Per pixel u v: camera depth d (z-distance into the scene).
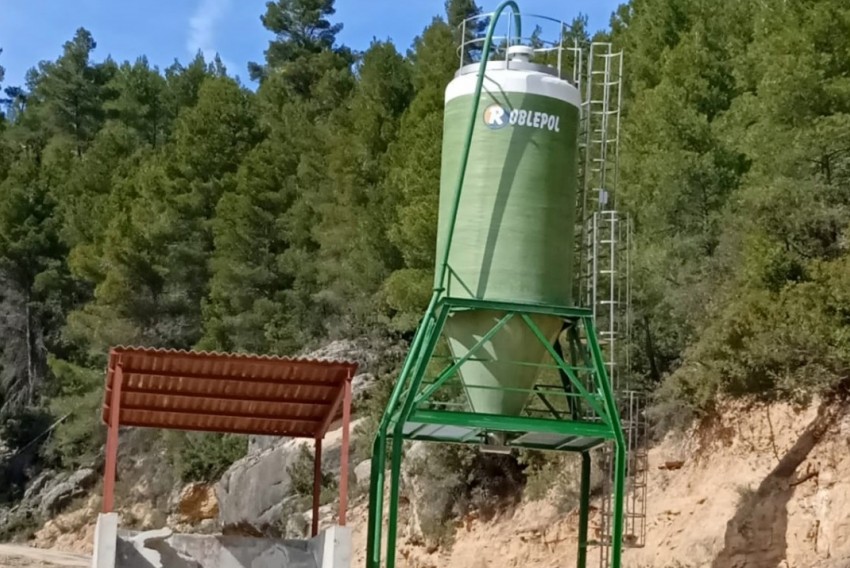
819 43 27.11
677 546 25.61
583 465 23.11
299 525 40.44
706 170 31.05
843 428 23.58
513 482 32.97
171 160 64.56
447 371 20.31
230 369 21.94
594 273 22.78
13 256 70.94
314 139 61.12
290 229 57.47
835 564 21.83
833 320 24.41
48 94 106.19
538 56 26.31
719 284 28.73
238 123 65.50
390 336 47.88
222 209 58.66
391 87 58.50
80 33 108.56
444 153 21.73
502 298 20.48
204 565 21.67
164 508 53.81
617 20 50.00
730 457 26.03
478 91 20.81
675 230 31.16
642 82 37.75
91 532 55.91
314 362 21.41
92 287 70.88
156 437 57.28
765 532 23.88
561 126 21.12
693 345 28.11
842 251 26.28
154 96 98.56
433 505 34.12
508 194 20.70
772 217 27.30
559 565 29.09
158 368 21.83
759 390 25.86
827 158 26.73
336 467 42.25
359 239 49.28
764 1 32.88
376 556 19.81
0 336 70.50
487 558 31.58
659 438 28.39
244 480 45.56
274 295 56.28
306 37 106.62
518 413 20.86
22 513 59.72
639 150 32.88
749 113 30.84
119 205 66.69
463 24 22.64
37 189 73.62
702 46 35.81
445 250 20.75
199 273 61.00
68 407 60.09
